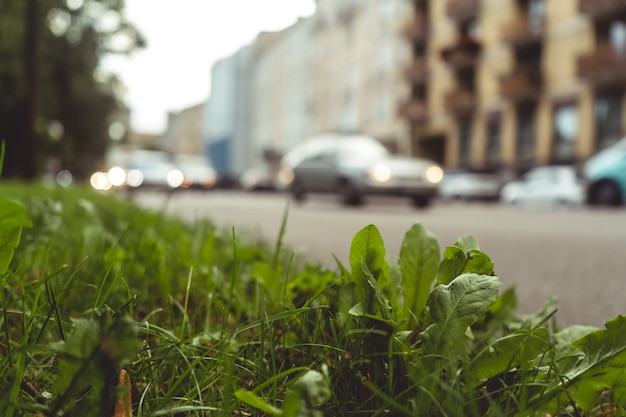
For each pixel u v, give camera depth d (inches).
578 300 86.7
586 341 34.6
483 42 1071.0
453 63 1108.5
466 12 1095.6
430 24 1217.4
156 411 29.1
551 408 32.4
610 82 830.5
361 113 1501.0
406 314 41.3
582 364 34.2
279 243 62.3
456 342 33.3
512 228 253.8
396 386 33.6
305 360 39.5
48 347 27.1
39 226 72.6
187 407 29.5
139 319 53.3
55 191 274.2
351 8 1546.5
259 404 25.3
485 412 31.4
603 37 852.6
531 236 209.9
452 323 33.8
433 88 1209.4
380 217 332.5
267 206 487.8
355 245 38.9
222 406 31.4
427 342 33.8
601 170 537.6
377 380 34.2
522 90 952.9
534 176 708.0
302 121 1909.4
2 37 779.4
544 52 942.4
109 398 26.1
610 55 807.7
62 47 974.4
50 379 33.3
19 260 62.0
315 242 178.7
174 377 36.9
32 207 73.4
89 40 976.3
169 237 109.5
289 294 56.3
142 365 36.2
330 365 36.3
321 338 43.0
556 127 923.4
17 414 27.9
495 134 1051.3
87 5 959.0
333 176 462.9
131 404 31.7
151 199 599.8
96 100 1064.2
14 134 825.5
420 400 30.2
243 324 52.3
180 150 3449.8
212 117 2883.9
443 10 1176.2
